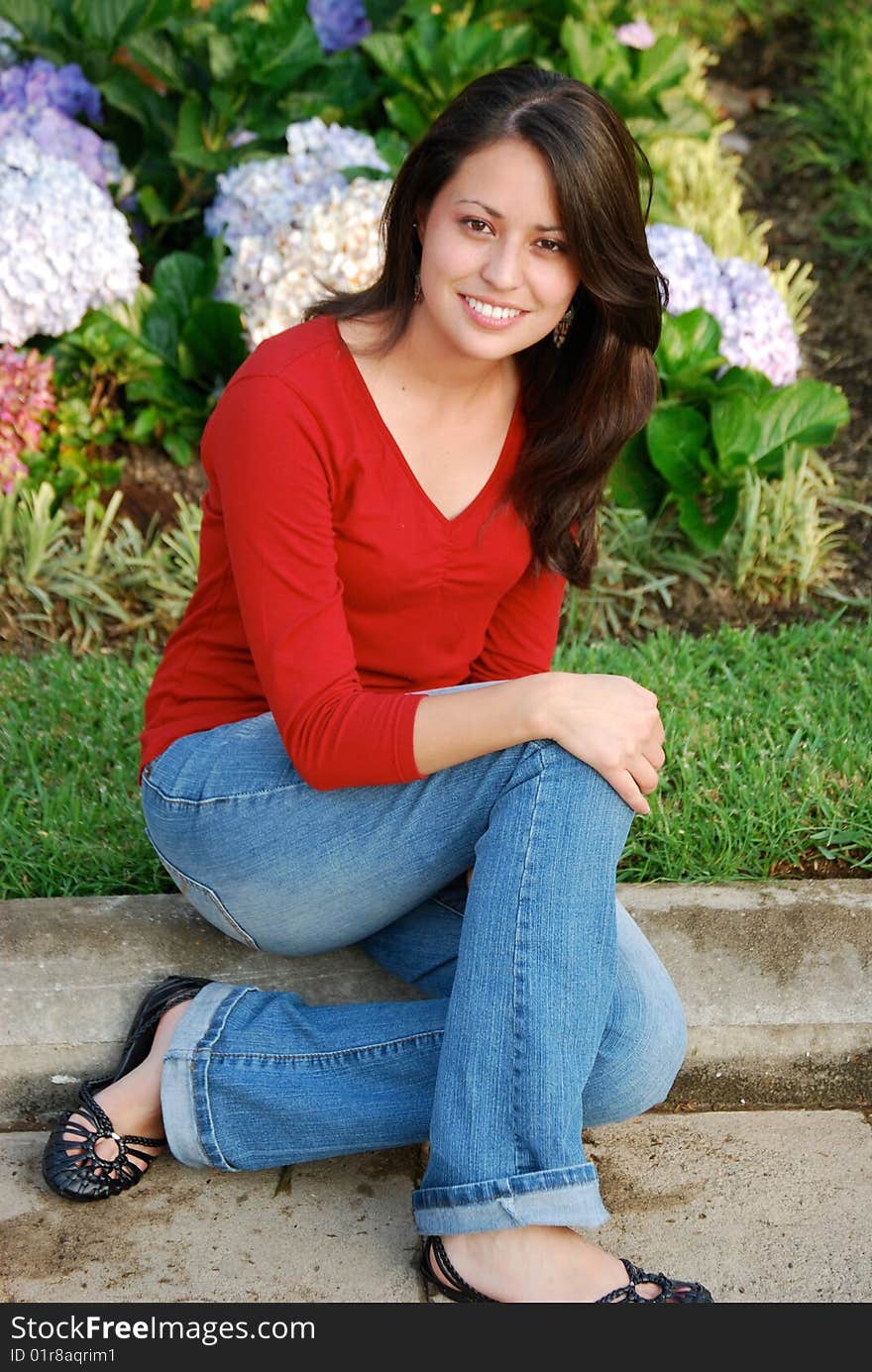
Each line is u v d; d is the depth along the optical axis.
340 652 2.12
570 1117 1.99
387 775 2.09
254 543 2.09
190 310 3.98
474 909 2.05
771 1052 2.56
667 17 6.03
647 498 3.95
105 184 4.36
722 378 3.95
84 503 3.84
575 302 2.24
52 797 2.91
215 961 2.55
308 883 2.23
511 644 2.53
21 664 3.36
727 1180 2.39
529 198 1.99
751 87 5.93
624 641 3.68
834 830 2.88
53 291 3.75
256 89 4.37
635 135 4.76
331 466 2.12
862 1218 2.31
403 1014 2.26
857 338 4.77
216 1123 2.24
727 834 2.80
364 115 4.69
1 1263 2.17
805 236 5.21
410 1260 2.20
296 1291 2.14
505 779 2.12
